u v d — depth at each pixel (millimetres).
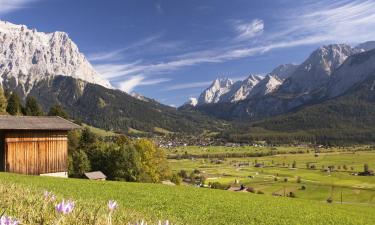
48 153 47719
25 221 4461
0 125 43062
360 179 168750
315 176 181250
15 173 41438
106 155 86875
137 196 28875
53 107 132125
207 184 147875
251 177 179750
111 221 4918
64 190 26453
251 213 26484
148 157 87688
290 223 24016
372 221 30391
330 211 35312
